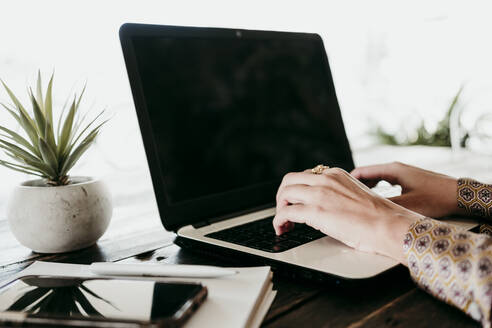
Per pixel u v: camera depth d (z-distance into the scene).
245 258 0.60
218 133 0.84
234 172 0.85
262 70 0.94
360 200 0.61
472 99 2.76
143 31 0.78
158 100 0.77
